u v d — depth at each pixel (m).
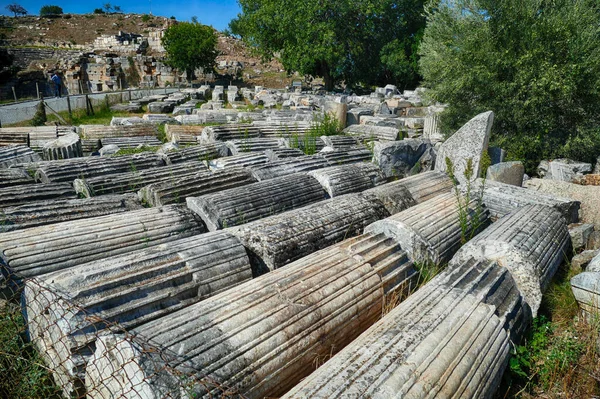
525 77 9.69
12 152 8.88
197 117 15.08
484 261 4.20
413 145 9.10
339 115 14.24
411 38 29.06
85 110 18.34
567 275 5.01
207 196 5.40
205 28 30.02
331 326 3.30
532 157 10.31
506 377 3.45
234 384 2.61
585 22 9.69
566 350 3.62
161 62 32.84
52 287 3.06
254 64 39.44
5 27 49.75
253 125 12.17
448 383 2.62
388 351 2.77
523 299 4.06
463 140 7.78
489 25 10.58
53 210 5.06
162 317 2.96
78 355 2.89
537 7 10.06
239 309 3.00
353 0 26.03
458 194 5.80
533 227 4.93
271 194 5.85
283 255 4.28
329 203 5.35
